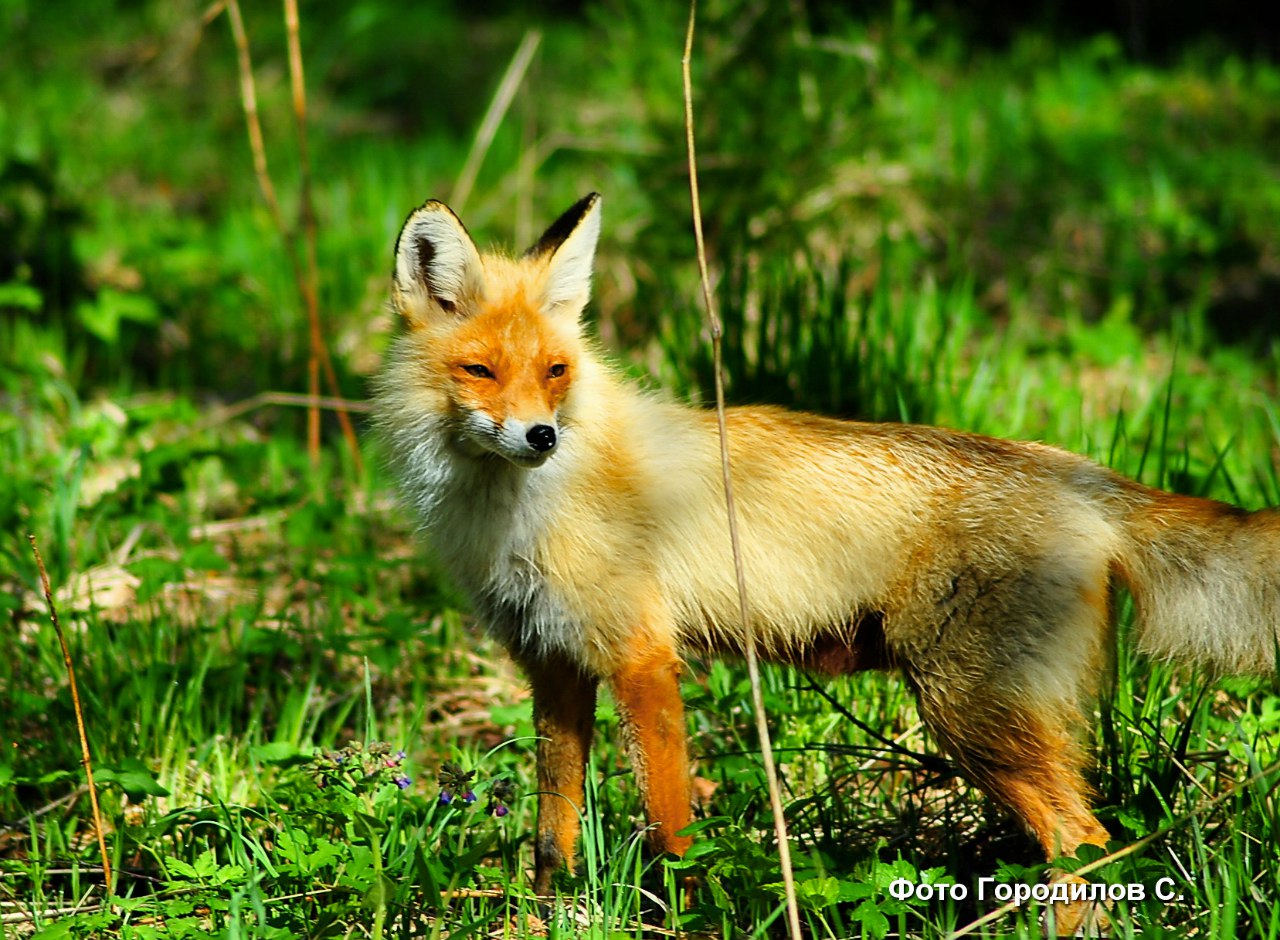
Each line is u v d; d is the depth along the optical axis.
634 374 14.02
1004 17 30.30
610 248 18.27
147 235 19.56
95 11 31.47
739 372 12.83
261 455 13.86
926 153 20.88
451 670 11.03
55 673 10.34
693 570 8.23
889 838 8.36
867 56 16.97
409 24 32.81
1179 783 8.27
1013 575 7.70
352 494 13.96
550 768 8.38
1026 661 7.64
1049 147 21.95
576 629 8.07
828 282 16.64
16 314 17.41
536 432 7.74
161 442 14.27
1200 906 7.18
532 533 8.02
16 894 8.02
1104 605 7.74
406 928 7.04
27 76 27.69
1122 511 7.96
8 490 12.67
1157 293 17.66
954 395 13.07
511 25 33.47
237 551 12.83
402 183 22.36
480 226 19.91
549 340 8.12
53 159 20.05
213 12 13.71
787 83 17.05
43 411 15.33
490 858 8.56
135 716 9.70
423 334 8.35
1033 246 18.95
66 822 8.95
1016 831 8.24
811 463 8.23
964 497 7.94
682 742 8.09
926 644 7.91
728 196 16.75
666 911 7.57
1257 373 15.43
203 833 8.48
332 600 11.46
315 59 29.19
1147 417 13.77
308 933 7.08
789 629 8.28
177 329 17.55
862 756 9.02
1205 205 20.42
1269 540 7.73
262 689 10.10
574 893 7.61
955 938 7.09
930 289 15.65
